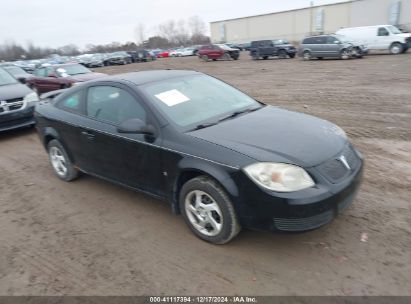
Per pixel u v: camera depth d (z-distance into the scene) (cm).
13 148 752
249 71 2169
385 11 5231
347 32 2753
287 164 314
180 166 356
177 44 10519
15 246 384
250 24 7238
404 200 424
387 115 841
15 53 9475
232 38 7644
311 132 367
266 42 3117
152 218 419
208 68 2614
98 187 514
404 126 741
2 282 329
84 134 464
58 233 402
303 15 6406
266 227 320
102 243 377
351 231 366
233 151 330
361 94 1124
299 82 1517
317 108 977
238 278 313
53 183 543
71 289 313
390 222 379
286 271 317
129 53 4569
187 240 372
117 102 435
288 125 382
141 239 379
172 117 389
